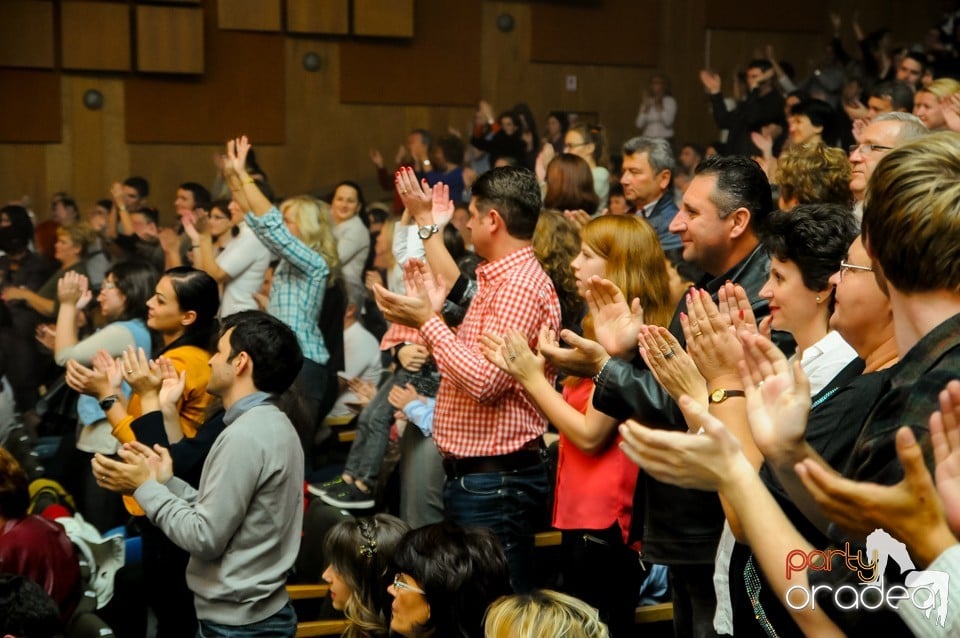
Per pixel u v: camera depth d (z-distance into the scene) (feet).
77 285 13.42
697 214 7.61
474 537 7.22
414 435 10.65
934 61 21.04
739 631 5.35
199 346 10.13
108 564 10.32
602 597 8.74
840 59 27.91
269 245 13.20
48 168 29.35
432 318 9.02
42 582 9.14
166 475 8.42
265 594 8.25
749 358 4.11
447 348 8.87
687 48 34.91
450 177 26.61
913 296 3.72
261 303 15.23
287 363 8.47
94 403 12.36
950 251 3.60
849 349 5.68
